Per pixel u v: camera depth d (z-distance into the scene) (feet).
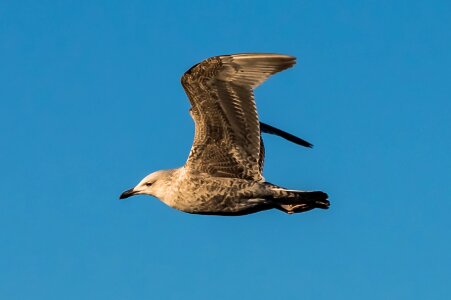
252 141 57.26
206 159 58.44
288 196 57.88
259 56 55.47
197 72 56.18
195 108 57.36
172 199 59.67
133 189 61.05
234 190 58.03
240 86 56.29
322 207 59.16
